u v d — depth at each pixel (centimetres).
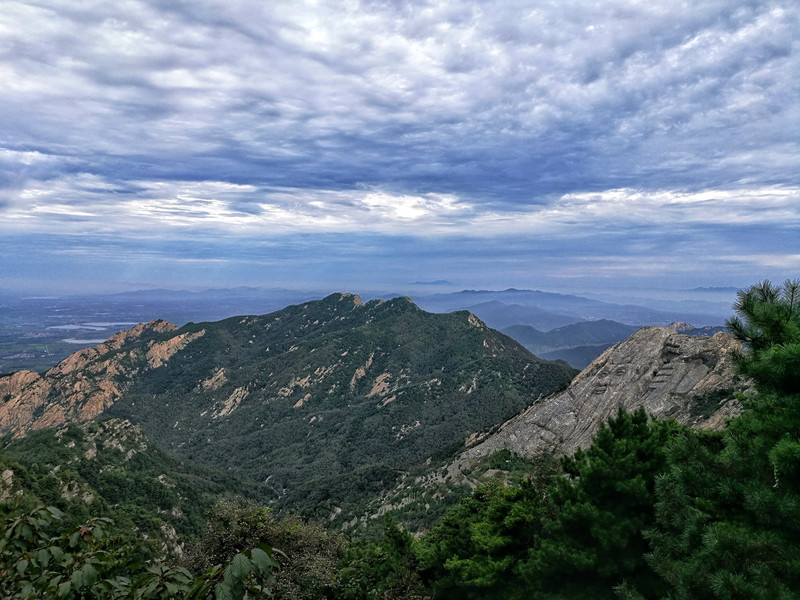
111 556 627
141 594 527
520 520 2012
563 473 2280
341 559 2809
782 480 1049
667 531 1320
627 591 1280
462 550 2256
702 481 1221
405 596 2108
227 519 2559
